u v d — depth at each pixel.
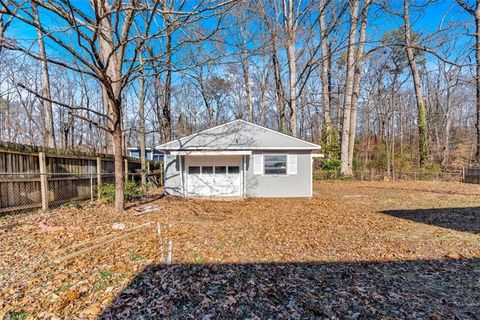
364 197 12.48
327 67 23.00
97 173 10.82
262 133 13.47
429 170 22.02
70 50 6.37
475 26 12.30
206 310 3.08
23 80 21.34
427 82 30.20
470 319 2.93
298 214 8.76
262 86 25.31
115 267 4.15
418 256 4.82
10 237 5.45
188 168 13.66
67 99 26.14
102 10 7.08
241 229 6.74
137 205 10.06
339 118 27.09
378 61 25.38
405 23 15.88
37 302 3.21
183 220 7.65
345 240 5.82
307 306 3.16
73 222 6.80
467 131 34.06
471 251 5.07
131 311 3.04
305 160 13.41
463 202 10.68
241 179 13.55
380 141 31.17
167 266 4.21
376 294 3.46
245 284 3.69
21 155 7.42
